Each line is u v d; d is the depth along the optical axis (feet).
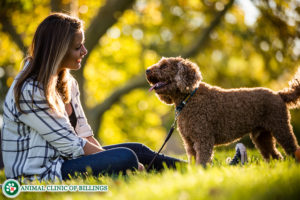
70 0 30.01
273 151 15.67
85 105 34.73
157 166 12.74
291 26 35.19
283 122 14.61
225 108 14.02
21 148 10.50
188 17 41.88
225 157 18.58
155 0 41.14
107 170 10.64
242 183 7.83
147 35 44.29
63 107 11.21
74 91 12.73
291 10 34.76
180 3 40.47
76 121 12.57
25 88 10.20
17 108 10.18
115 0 33.01
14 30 34.83
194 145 13.98
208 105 13.83
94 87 46.73
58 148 10.53
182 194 7.00
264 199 6.86
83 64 33.30
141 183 8.45
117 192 8.27
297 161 11.50
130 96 48.44
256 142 15.98
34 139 10.43
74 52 10.96
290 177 8.18
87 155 10.87
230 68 43.98
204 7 40.09
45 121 10.28
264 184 7.72
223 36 40.96
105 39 43.04
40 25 10.68
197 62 41.24
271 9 34.91
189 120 13.87
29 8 34.19
